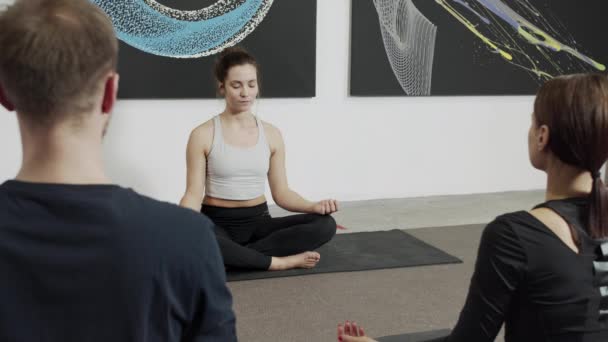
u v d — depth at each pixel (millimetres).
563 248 1016
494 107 4664
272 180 3084
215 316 727
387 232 3705
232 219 2955
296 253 3039
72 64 650
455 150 4621
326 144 4297
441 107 4527
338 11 4168
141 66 3791
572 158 1031
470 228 3875
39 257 647
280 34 4031
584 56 4734
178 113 3947
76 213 653
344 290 2760
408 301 2656
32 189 656
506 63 4570
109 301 661
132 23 3732
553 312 1026
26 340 653
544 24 4602
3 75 654
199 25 3867
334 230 3057
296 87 4117
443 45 4395
